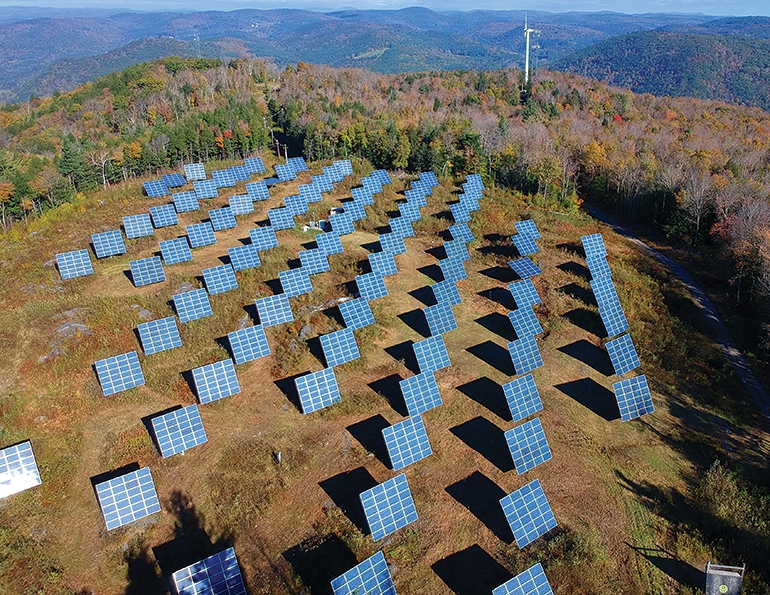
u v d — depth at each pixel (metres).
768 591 28.73
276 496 35.19
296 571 30.52
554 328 53.19
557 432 40.88
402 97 189.50
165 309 54.16
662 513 34.28
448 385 45.84
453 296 56.28
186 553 31.59
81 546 31.94
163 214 74.88
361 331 51.72
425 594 29.58
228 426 40.94
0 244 69.12
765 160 114.19
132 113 166.88
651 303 58.75
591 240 64.12
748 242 62.84
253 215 80.38
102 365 42.97
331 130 115.75
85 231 72.44
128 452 38.34
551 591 28.69
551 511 33.25
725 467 37.88
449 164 99.50
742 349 52.78
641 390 42.25
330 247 66.38
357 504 34.75
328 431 40.59
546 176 90.31
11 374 43.81
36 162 106.62
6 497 34.41
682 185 85.81
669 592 29.56
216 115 128.88
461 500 35.25
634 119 166.88
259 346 47.75
